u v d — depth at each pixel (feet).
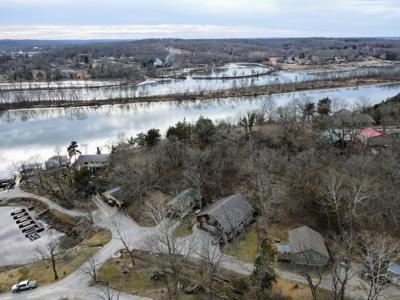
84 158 331.57
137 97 635.66
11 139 438.40
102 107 592.19
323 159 269.44
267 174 242.99
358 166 235.61
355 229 198.90
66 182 314.76
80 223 254.27
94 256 206.69
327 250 185.98
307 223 213.87
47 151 394.73
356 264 176.65
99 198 285.64
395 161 239.50
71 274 192.95
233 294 170.09
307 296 163.22
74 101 615.16
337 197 213.87
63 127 485.56
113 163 320.91
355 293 161.58
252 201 241.55
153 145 346.54
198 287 175.01
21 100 617.62
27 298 176.24
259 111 466.70
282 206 227.61
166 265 183.32
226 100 622.95
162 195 268.41
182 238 214.69
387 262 165.78
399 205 202.59
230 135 349.61
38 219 273.13
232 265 187.42
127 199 267.80
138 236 225.15
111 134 447.42
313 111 413.80
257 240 206.49
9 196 303.68
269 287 160.45
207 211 217.97
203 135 340.39
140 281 182.60
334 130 324.39
